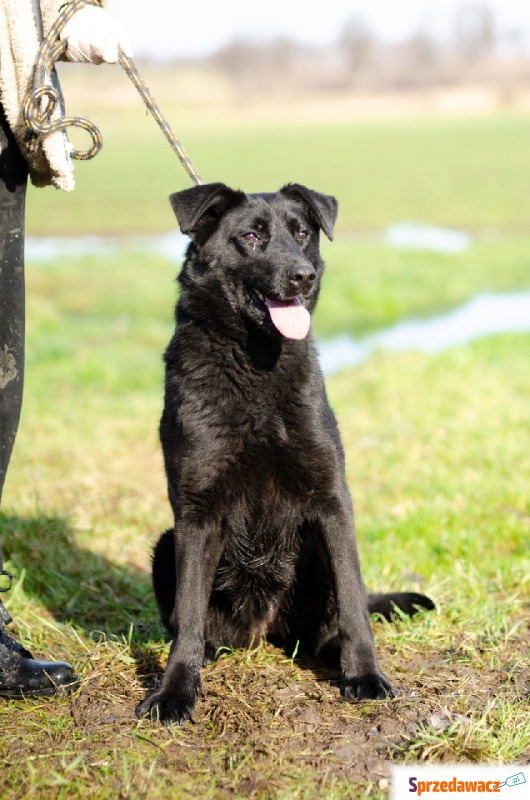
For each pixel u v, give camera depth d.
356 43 177.12
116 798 4.91
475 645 6.86
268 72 176.88
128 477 11.72
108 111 136.38
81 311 24.50
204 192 6.61
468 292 28.22
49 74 5.51
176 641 5.91
